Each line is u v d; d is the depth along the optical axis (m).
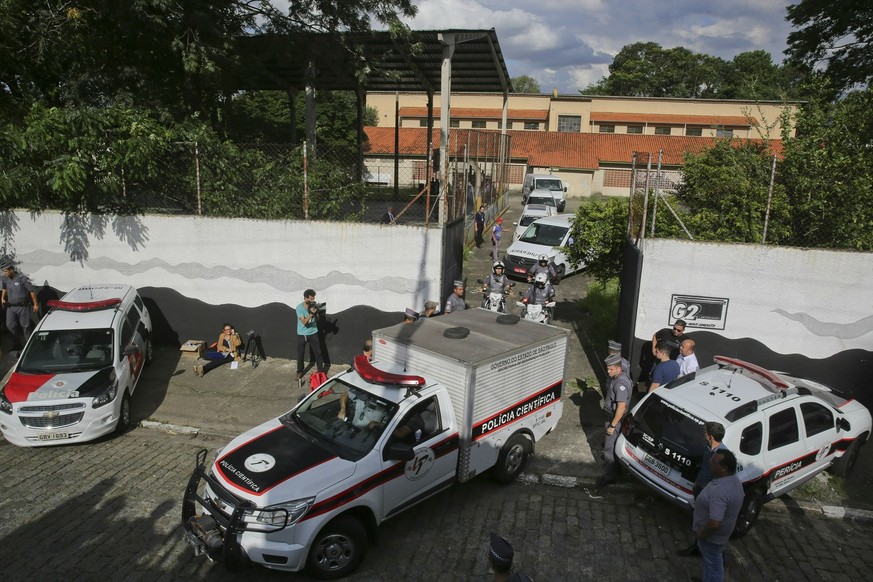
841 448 7.93
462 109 47.81
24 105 15.11
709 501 5.41
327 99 22.45
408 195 20.34
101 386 8.80
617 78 72.00
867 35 18.45
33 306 12.02
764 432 6.89
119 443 8.87
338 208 12.20
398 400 6.66
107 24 14.38
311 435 6.59
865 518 7.38
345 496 5.86
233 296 12.04
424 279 11.24
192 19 12.82
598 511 7.35
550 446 8.84
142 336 10.95
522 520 7.09
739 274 9.66
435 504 7.39
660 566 6.29
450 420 6.96
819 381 9.70
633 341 10.25
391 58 19.83
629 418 7.54
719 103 44.59
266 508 5.58
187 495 6.04
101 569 5.99
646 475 7.15
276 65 20.36
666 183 14.45
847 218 9.84
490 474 8.02
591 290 15.46
